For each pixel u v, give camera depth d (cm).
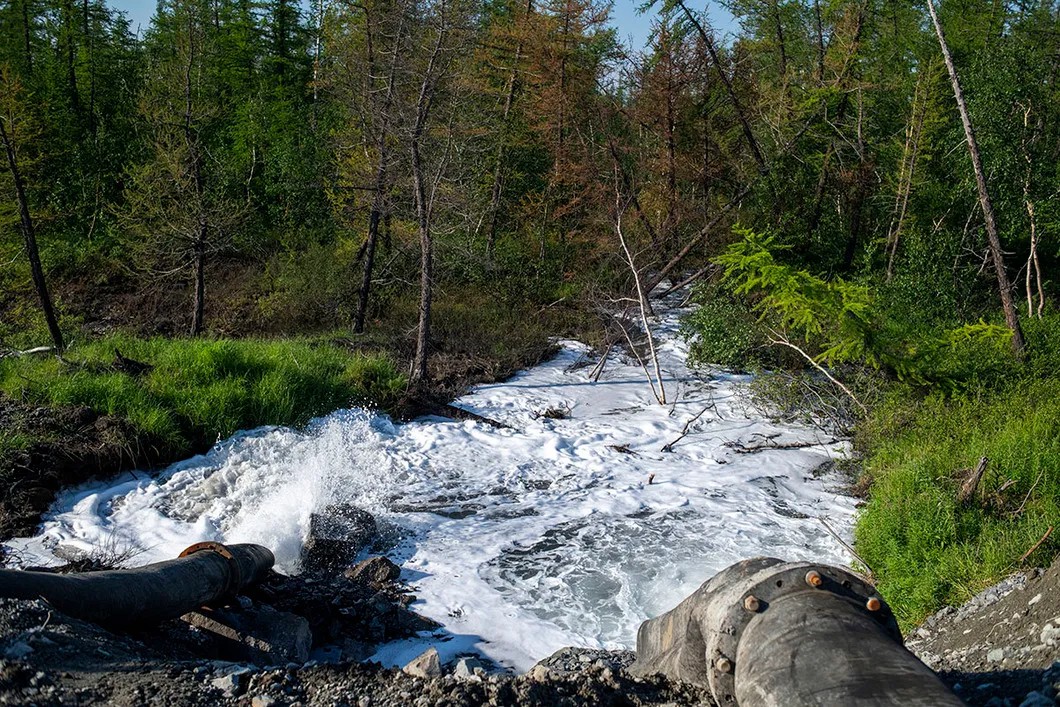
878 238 2516
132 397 1299
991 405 1284
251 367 1515
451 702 489
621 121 2838
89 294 2952
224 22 3766
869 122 2711
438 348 2089
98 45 3778
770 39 2859
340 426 1429
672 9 2462
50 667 488
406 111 1823
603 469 1323
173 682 503
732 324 1805
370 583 908
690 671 512
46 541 980
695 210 2503
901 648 416
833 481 1279
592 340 2111
